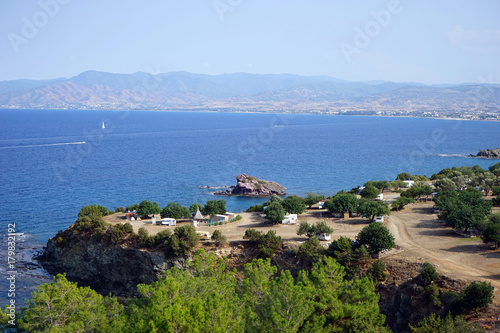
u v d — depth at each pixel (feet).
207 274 206.28
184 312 137.08
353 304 176.04
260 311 163.84
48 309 167.73
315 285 184.75
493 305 196.34
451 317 177.58
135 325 144.97
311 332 155.43
